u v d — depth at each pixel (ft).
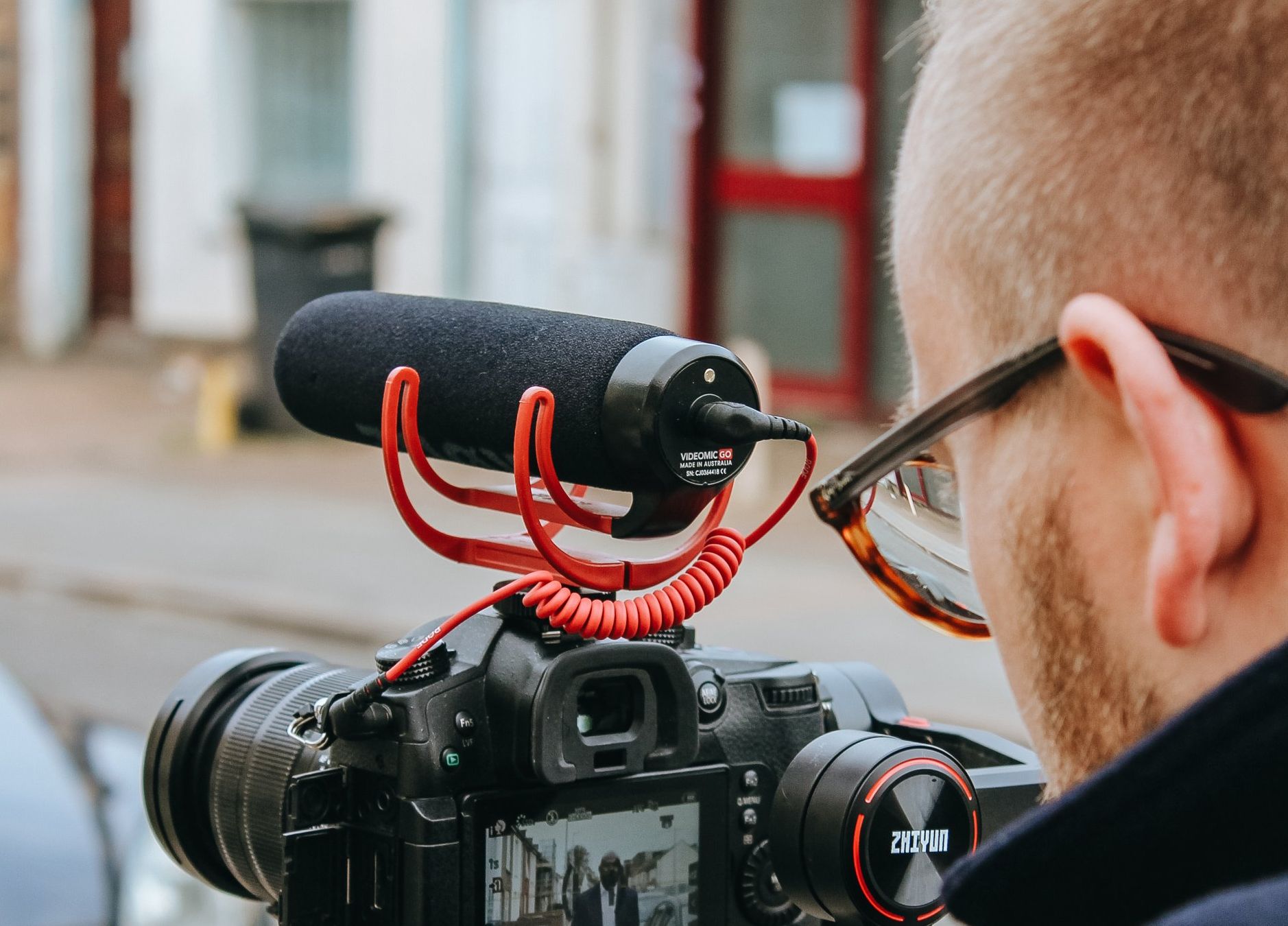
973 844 4.71
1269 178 2.76
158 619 24.71
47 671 22.11
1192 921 2.45
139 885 11.12
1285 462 2.79
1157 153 2.84
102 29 46.83
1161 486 2.82
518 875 4.60
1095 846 2.81
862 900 4.53
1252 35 2.75
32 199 47.37
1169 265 2.85
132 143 46.50
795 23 35.35
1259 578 2.84
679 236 36.88
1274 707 2.64
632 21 36.76
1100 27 2.89
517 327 4.49
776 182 35.86
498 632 4.65
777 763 5.16
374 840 4.58
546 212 39.55
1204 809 2.71
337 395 4.97
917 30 3.56
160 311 45.91
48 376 44.21
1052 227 2.95
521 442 4.23
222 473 33.73
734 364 4.30
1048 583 3.13
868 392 35.29
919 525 3.88
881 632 22.49
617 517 4.36
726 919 5.04
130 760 12.38
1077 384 3.05
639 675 4.77
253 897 5.77
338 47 42.55
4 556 27.63
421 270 40.55
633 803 4.80
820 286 35.68
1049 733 3.21
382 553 27.48
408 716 4.45
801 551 27.04
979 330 3.16
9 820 11.37
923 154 3.27
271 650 5.76
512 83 39.65
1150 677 2.99
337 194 43.01
